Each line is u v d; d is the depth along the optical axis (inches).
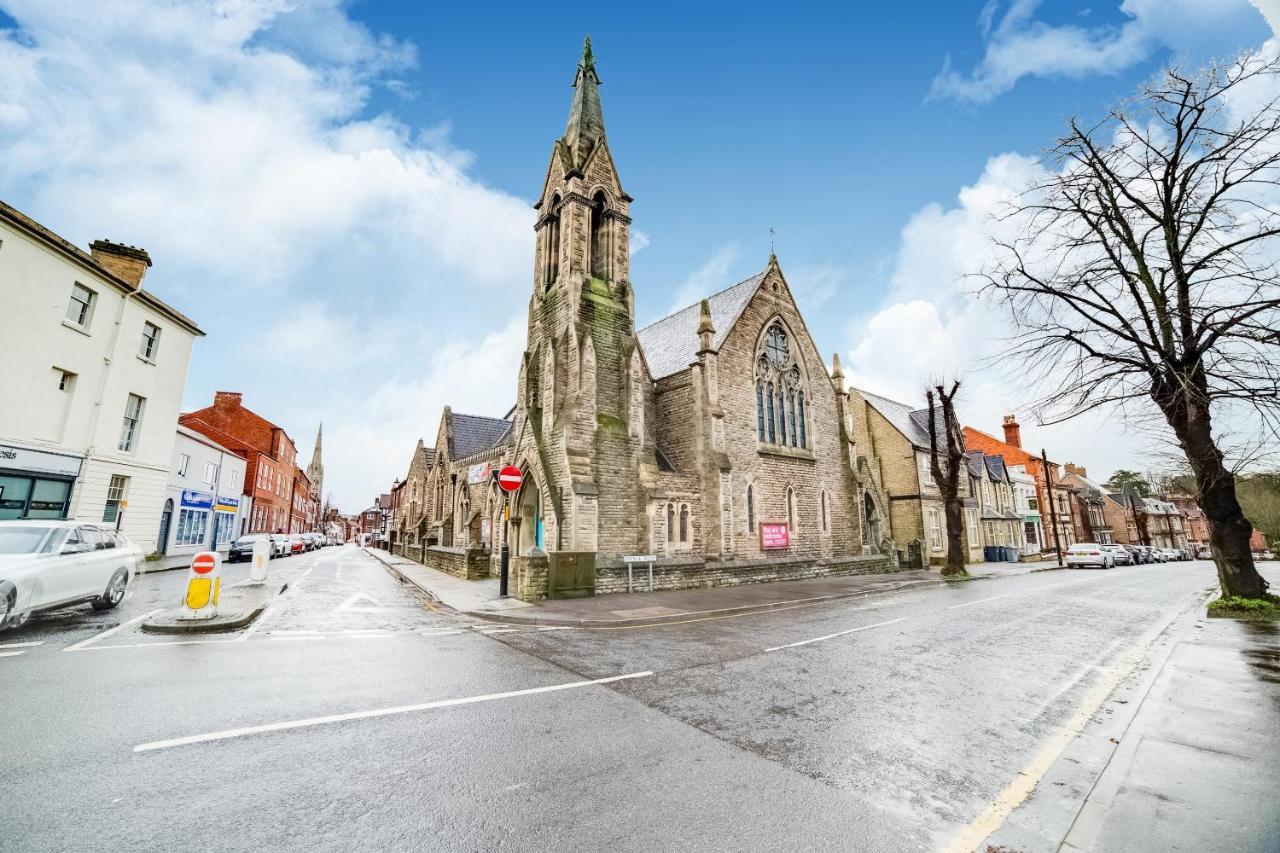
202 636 398.6
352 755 200.4
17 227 713.0
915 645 408.8
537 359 970.7
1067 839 141.1
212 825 151.5
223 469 1445.6
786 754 207.8
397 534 1966.0
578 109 1078.4
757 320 1063.0
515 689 287.6
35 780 173.9
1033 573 1224.8
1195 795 162.4
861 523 1157.7
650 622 520.1
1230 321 456.8
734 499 943.0
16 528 415.2
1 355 700.7
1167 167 510.3
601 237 1007.6
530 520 896.3
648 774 189.3
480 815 160.4
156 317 963.3
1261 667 308.8
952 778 188.9
